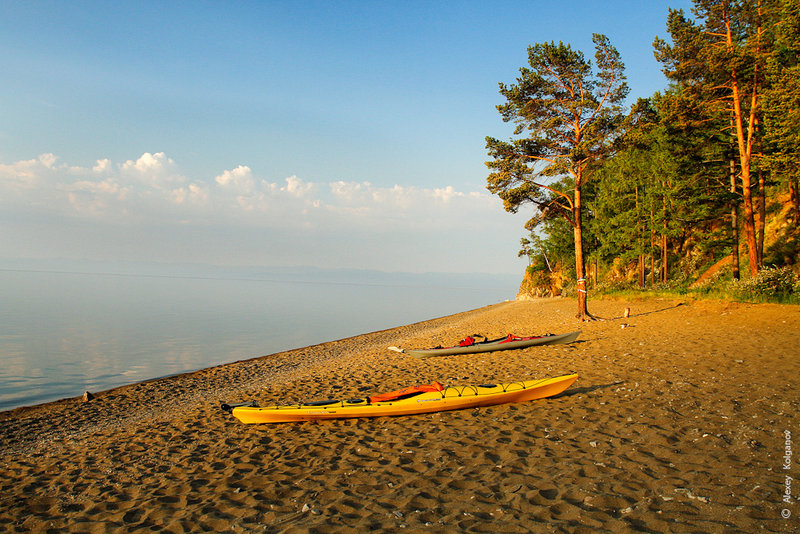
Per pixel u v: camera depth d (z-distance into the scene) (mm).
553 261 75938
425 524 5086
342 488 6355
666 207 37062
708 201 33688
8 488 7750
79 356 26172
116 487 7340
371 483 6457
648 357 14125
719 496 5141
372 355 22672
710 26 26500
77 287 147875
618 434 7641
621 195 41438
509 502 5453
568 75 24906
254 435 9641
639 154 39031
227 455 8477
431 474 6590
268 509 5906
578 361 14578
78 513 6398
